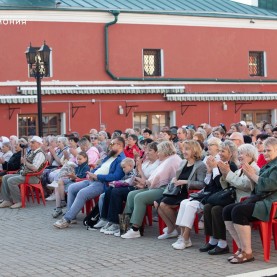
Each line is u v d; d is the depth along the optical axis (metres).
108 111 25.22
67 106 24.41
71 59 24.45
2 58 23.36
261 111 29.08
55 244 9.88
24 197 14.12
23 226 11.70
